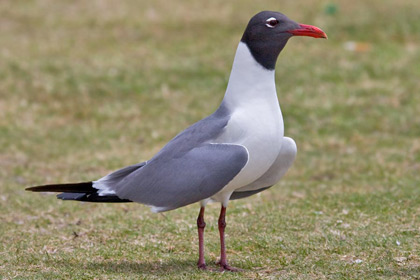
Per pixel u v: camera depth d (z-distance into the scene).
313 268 8.43
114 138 15.88
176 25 23.19
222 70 19.81
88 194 8.44
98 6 24.92
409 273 8.15
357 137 15.85
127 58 20.62
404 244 9.31
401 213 10.75
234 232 10.13
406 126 16.38
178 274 8.25
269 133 8.28
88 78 19.14
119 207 11.54
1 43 21.45
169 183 8.20
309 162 14.34
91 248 9.42
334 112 17.28
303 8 24.05
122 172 8.58
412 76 19.41
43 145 15.33
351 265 8.52
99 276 8.12
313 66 20.06
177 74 19.58
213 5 24.75
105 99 18.14
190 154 8.20
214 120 8.40
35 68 19.56
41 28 22.94
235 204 11.62
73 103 17.83
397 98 18.00
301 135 16.03
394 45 21.55
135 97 18.30
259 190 9.38
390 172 13.48
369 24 22.78
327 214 10.94
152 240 9.79
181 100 18.11
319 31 8.33
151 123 16.78
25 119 16.78
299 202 11.69
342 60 20.45
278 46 8.34
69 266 8.61
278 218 10.71
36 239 9.86
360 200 11.59
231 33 22.48
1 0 25.27
